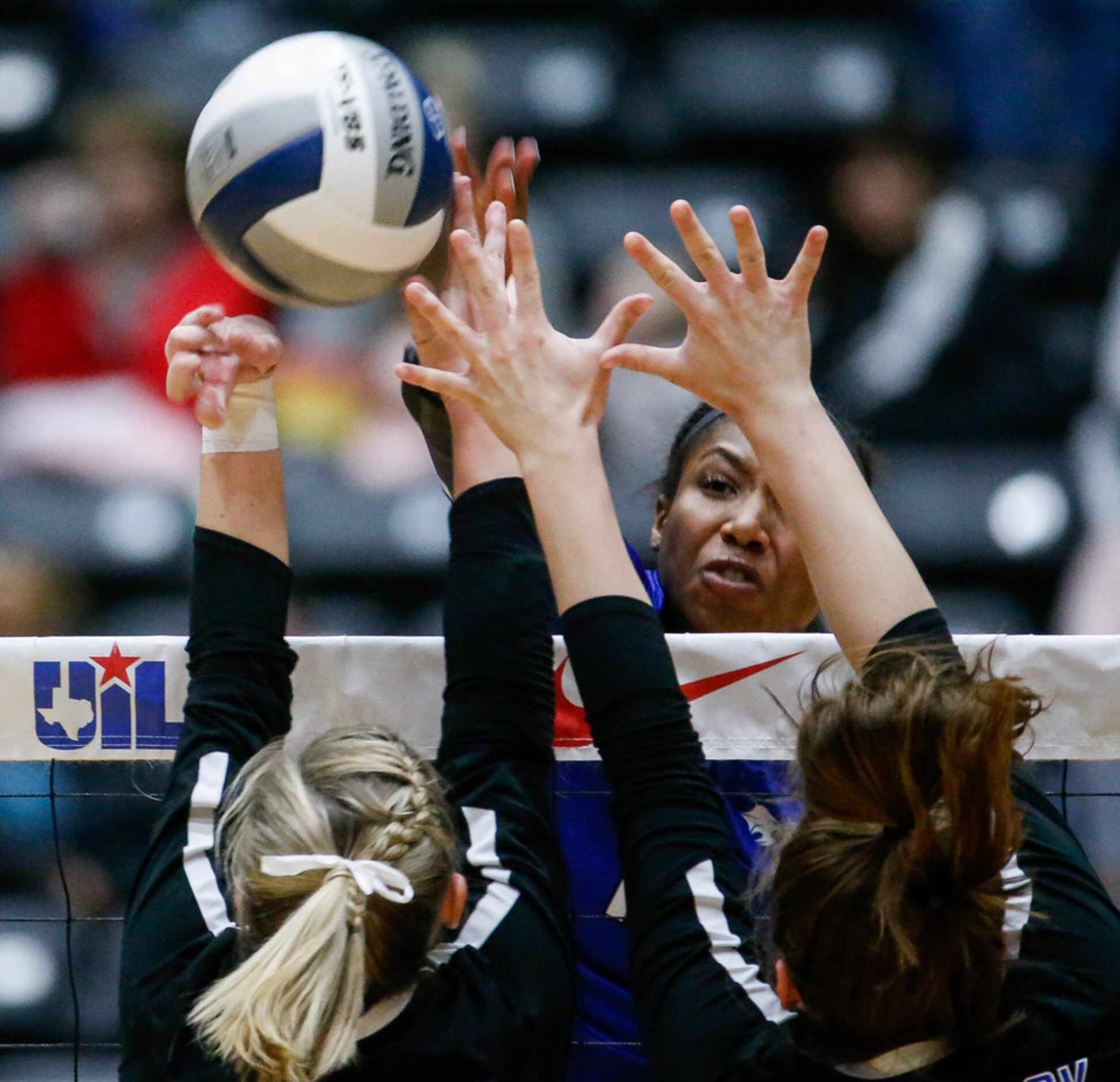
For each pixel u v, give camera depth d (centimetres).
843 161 2652
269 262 777
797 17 2928
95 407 2403
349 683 894
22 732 895
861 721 648
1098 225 2584
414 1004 691
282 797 682
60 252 2525
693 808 709
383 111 764
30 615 2253
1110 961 682
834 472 732
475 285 724
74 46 2845
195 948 704
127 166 2592
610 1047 898
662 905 691
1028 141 2738
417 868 677
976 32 2839
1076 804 1641
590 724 730
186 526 2339
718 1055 661
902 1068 650
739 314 730
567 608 725
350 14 2914
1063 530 2348
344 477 2366
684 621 1052
